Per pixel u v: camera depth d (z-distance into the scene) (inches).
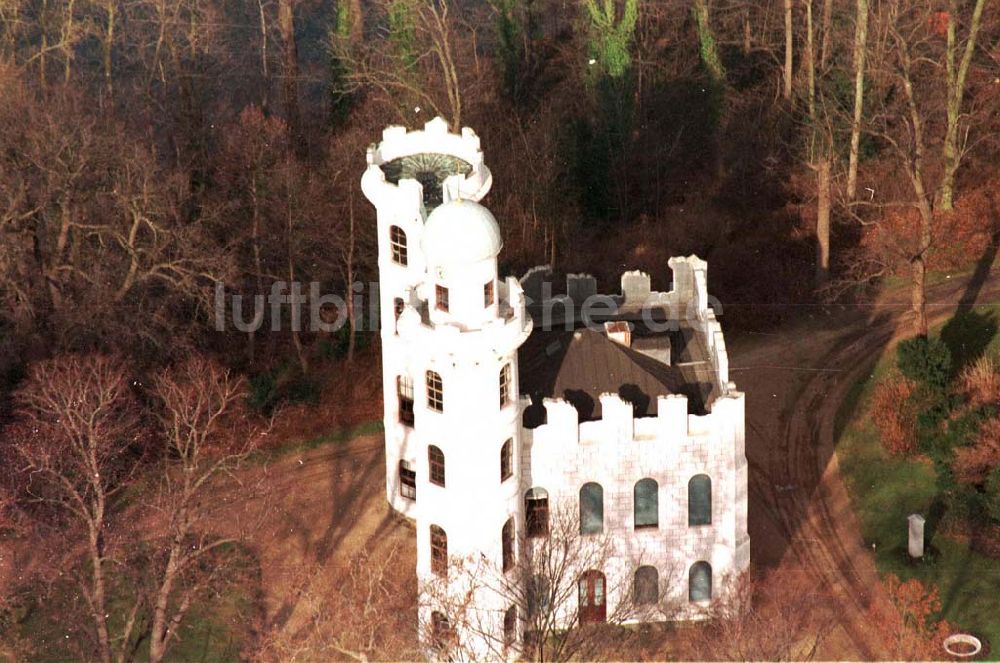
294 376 4328.3
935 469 3779.5
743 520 3245.6
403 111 4601.4
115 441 3784.5
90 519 3080.7
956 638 3253.0
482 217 2886.3
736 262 4650.6
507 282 3009.4
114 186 4099.4
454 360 2928.2
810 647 3267.7
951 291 4483.3
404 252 3432.6
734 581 3235.7
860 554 3575.3
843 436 3983.8
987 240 4621.1
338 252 4456.2
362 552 3548.2
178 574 3371.1
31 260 4057.6
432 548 3166.8
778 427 4037.9
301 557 3607.3
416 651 3174.2
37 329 4005.9
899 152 4077.3
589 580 3270.2
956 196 4724.4
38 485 3715.6
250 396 4168.3
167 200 4178.2
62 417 3425.2
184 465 3346.5
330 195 4360.2
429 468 3102.9
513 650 3186.5
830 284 4340.6
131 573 3440.0
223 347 4372.5
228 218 4382.4
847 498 3772.1
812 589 3442.4
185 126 4626.0
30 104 4030.5
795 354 4320.9
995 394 3833.7
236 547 3639.3
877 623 3307.1
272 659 3260.3
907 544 3590.1
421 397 3053.6
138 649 3356.3
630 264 4736.7
